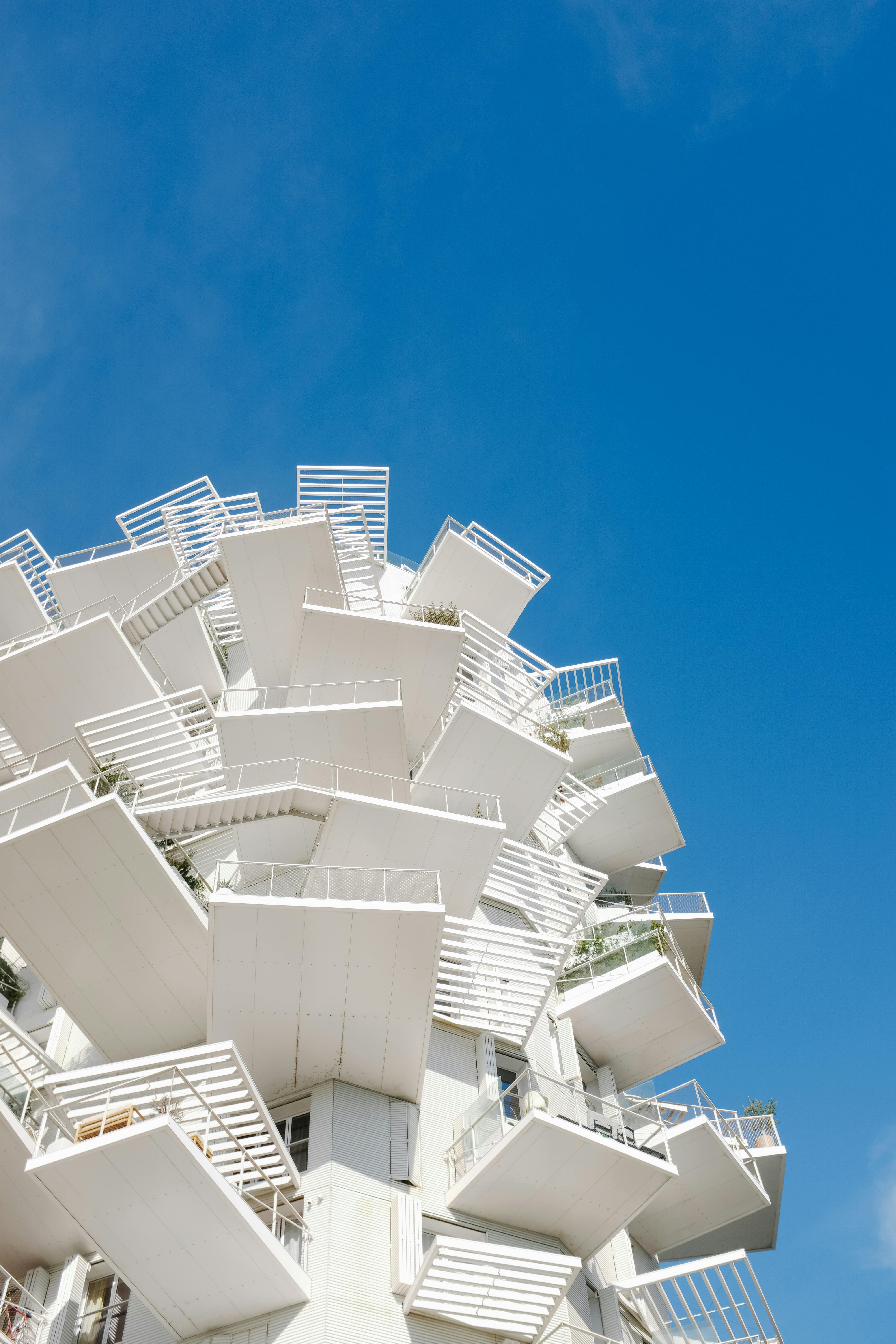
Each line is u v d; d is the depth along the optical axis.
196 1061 15.28
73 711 24.30
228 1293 14.66
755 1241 26.30
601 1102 18.59
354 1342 14.38
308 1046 17.00
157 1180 13.62
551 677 28.89
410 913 15.87
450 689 24.39
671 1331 19.33
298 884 21.25
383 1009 16.62
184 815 18.55
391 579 33.97
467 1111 18.25
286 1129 17.16
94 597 29.95
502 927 22.25
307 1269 15.07
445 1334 15.24
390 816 19.02
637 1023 23.91
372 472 36.38
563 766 23.22
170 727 23.56
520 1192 17.17
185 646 28.61
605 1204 17.38
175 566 29.80
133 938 17.88
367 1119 17.22
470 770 23.05
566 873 23.39
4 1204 17.31
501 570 31.56
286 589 26.03
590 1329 18.05
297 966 16.20
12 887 17.41
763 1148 25.66
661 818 31.02
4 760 21.34
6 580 29.67
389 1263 15.54
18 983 23.00
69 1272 17.30
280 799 18.92
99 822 17.31
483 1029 20.09
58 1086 16.27
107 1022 18.56
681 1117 23.66
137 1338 16.22
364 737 20.98
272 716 20.64
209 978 16.27
